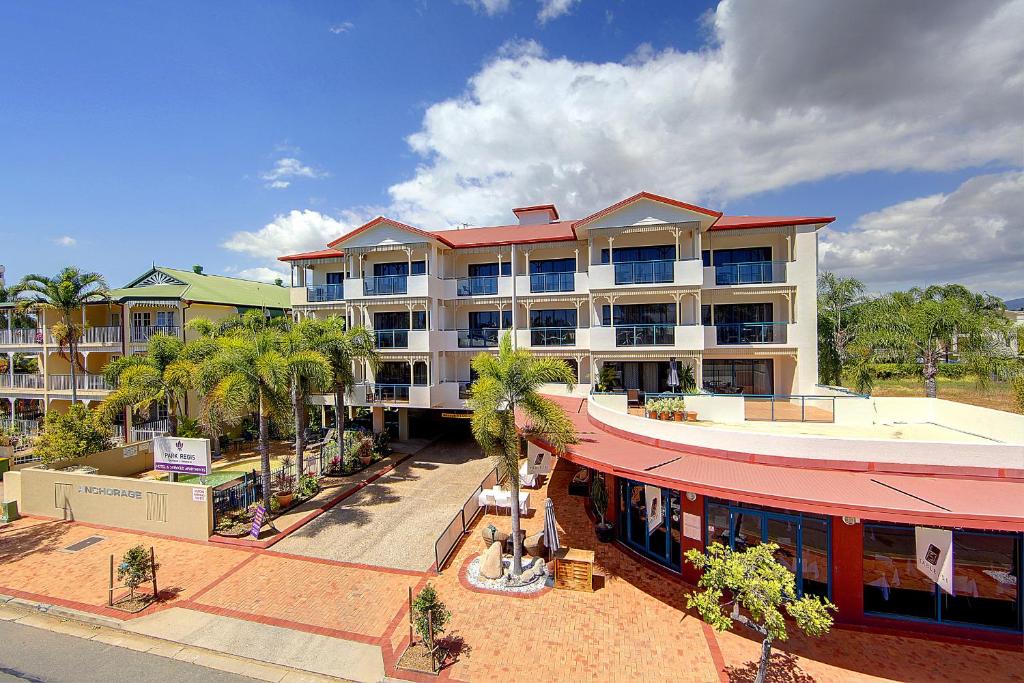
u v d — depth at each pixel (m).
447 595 13.26
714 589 9.28
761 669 8.96
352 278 29.31
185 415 28.72
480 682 9.88
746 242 25.98
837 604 11.60
